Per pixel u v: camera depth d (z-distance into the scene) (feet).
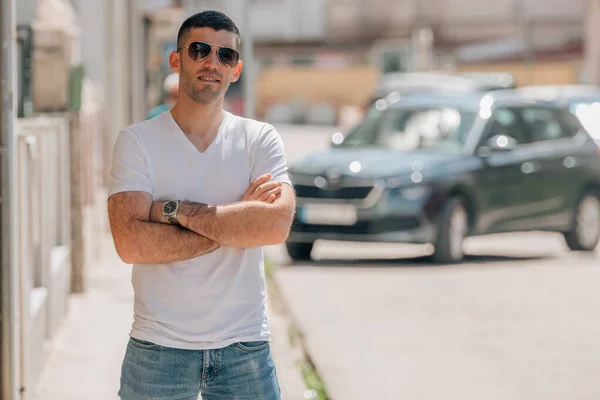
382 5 220.02
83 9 69.56
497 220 52.54
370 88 211.00
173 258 15.67
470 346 33.99
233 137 16.37
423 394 28.53
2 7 19.95
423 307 40.32
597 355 32.73
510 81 115.55
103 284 42.19
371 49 219.82
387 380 29.94
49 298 30.48
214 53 15.92
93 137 49.96
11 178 20.61
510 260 53.01
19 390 24.49
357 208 49.14
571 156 55.98
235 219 15.74
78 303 38.47
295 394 28.02
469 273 48.24
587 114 58.18
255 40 222.69
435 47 214.69
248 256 16.03
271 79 215.31
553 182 54.95
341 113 201.26
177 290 15.71
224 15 16.19
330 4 222.28
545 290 44.11
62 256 34.50
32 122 33.14
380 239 49.06
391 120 55.01
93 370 29.27
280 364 31.17
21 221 24.54
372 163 50.16
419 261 51.88
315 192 49.90
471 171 51.13
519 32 214.90
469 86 110.63
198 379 15.84
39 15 41.11
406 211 49.06
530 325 37.11
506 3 215.51
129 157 15.99
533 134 54.95
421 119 54.24
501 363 31.81
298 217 50.26
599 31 178.09
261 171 16.33
